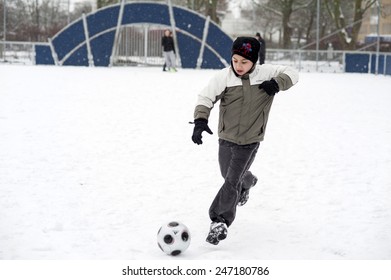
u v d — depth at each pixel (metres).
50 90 26.27
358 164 13.30
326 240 8.38
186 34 49.88
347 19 76.50
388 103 25.52
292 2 67.94
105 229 8.65
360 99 26.84
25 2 56.56
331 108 23.06
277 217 9.45
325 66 52.97
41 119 18.16
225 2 74.50
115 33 49.62
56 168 12.23
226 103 8.24
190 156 13.77
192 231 8.68
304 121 19.47
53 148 14.10
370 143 15.85
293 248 8.03
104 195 10.41
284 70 8.27
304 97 26.89
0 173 11.67
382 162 13.55
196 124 7.97
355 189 11.17
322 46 70.62
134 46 52.53
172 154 13.91
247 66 8.00
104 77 35.56
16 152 13.57
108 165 12.65
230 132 8.25
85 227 8.70
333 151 14.66
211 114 20.11
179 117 19.39
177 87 29.58
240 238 8.43
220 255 7.61
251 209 9.87
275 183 11.52
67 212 9.37
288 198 10.52
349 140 16.23
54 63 49.81
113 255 7.61
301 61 53.19
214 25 49.69
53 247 7.82
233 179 8.16
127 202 10.05
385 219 9.38
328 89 31.81
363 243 8.26
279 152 14.41
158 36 52.62
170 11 49.31
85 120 18.23
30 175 11.60
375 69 50.47
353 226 9.01
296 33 76.94
